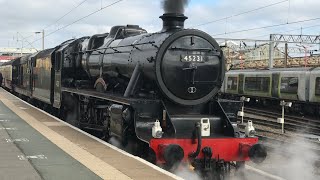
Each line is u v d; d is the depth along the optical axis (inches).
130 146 356.8
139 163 288.8
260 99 1310.3
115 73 431.5
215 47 365.4
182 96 349.7
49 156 308.7
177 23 366.3
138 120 329.1
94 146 353.7
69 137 402.3
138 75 368.2
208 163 314.8
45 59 717.3
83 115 511.2
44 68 724.7
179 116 341.1
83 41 581.6
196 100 355.6
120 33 468.1
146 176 252.1
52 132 434.9
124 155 316.2
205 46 360.8
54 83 649.6
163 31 368.2
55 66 641.6
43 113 644.7
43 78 733.3
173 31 354.0
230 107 363.3
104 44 492.4
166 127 329.1
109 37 493.0
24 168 268.2
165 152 297.9
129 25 476.7
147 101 332.5
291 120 865.5
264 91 1232.2
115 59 430.3
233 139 323.6
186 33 352.8
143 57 366.0
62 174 253.4
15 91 1285.7
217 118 347.9
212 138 319.3
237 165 338.0
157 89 352.5
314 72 995.9
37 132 434.0
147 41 376.5
